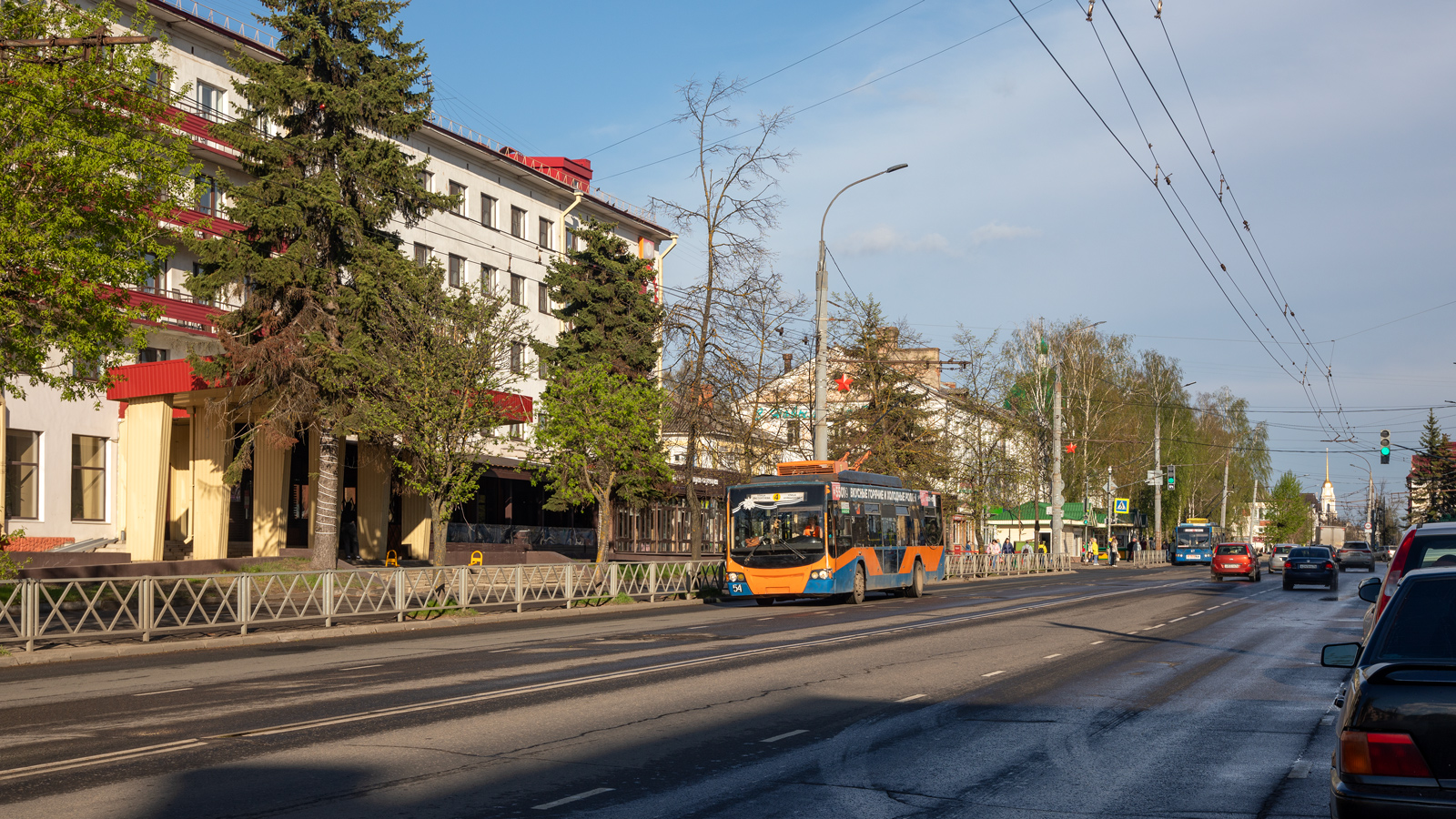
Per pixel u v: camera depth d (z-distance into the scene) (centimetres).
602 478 3216
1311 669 1465
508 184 5206
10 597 1578
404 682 1252
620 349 4016
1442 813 436
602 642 1778
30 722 981
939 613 2492
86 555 2966
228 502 3328
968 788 751
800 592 2823
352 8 2855
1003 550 7012
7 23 1808
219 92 3800
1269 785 768
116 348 2017
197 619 1828
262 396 2956
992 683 1280
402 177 2867
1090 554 8088
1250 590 3925
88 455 3450
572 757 827
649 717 1013
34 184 1833
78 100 1891
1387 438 5009
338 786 723
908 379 4862
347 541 3966
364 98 2838
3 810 655
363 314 2777
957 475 5097
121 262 1884
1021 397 6278
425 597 2297
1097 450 7088
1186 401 8325
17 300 1822
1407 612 525
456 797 696
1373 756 454
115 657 1641
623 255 4162
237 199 2784
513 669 1393
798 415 4178
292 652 1681
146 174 1967
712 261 3334
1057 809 696
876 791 738
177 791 706
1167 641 1869
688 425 3472
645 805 686
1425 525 1082
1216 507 9819
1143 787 760
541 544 4691
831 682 1265
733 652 1612
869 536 3069
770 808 684
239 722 975
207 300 2831
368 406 2630
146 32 2016
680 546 5956
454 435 2444
